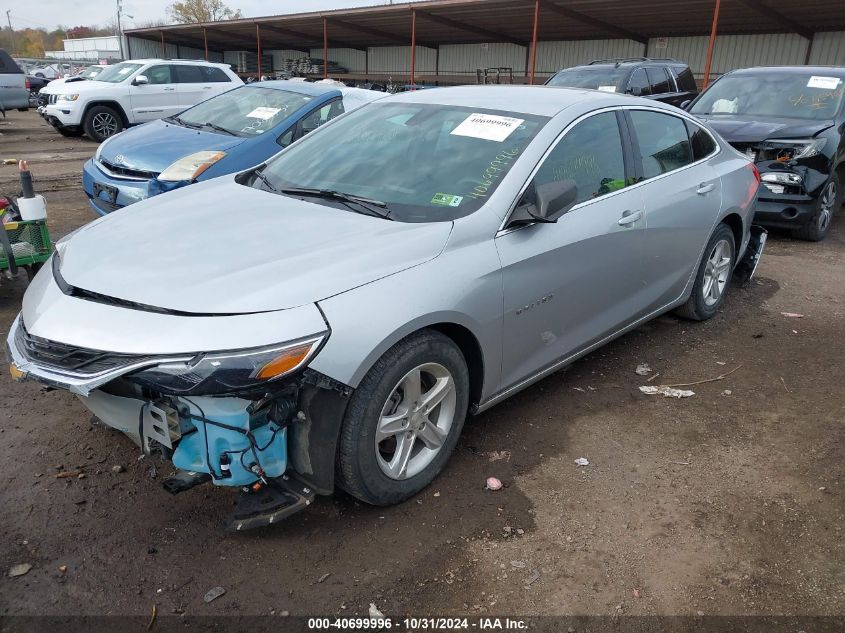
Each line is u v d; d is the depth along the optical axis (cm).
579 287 367
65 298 269
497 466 333
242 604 245
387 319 265
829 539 290
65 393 384
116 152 677
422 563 268
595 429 371
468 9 2239
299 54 4056
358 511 297
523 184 333
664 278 450
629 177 407
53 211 836
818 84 817
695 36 2484
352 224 311
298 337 244
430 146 368
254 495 266
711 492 319
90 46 7781
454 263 297
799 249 759
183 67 1609
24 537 272
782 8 1925
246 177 403
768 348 488
